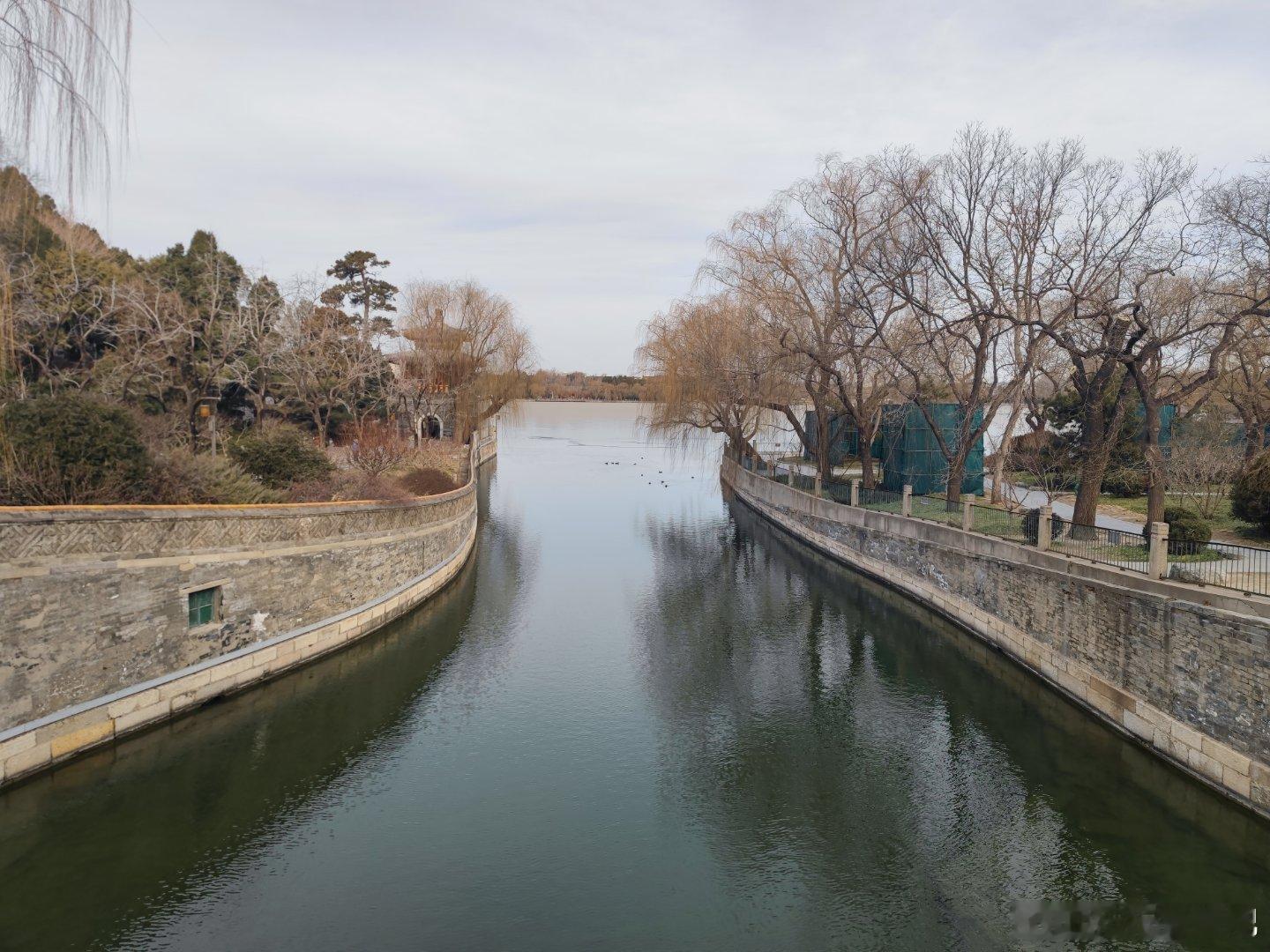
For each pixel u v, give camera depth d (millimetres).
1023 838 11953
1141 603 13969
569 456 77562
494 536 36312
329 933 9906
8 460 13914
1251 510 20969
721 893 10859
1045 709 16266
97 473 14812
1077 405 32531
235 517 16109
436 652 19984
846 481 34750
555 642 21297
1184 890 10602
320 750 14672
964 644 20672
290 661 17766
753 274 32500
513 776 14047
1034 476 31422
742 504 46844
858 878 11227
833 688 18094
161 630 14539
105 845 11531
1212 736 12242
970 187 24125
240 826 12195
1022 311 26516
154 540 14305
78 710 12875
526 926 10109
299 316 35688
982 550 20625
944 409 33625
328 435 41906
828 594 26203
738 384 33562
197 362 28938
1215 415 31188
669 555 32500
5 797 11719
